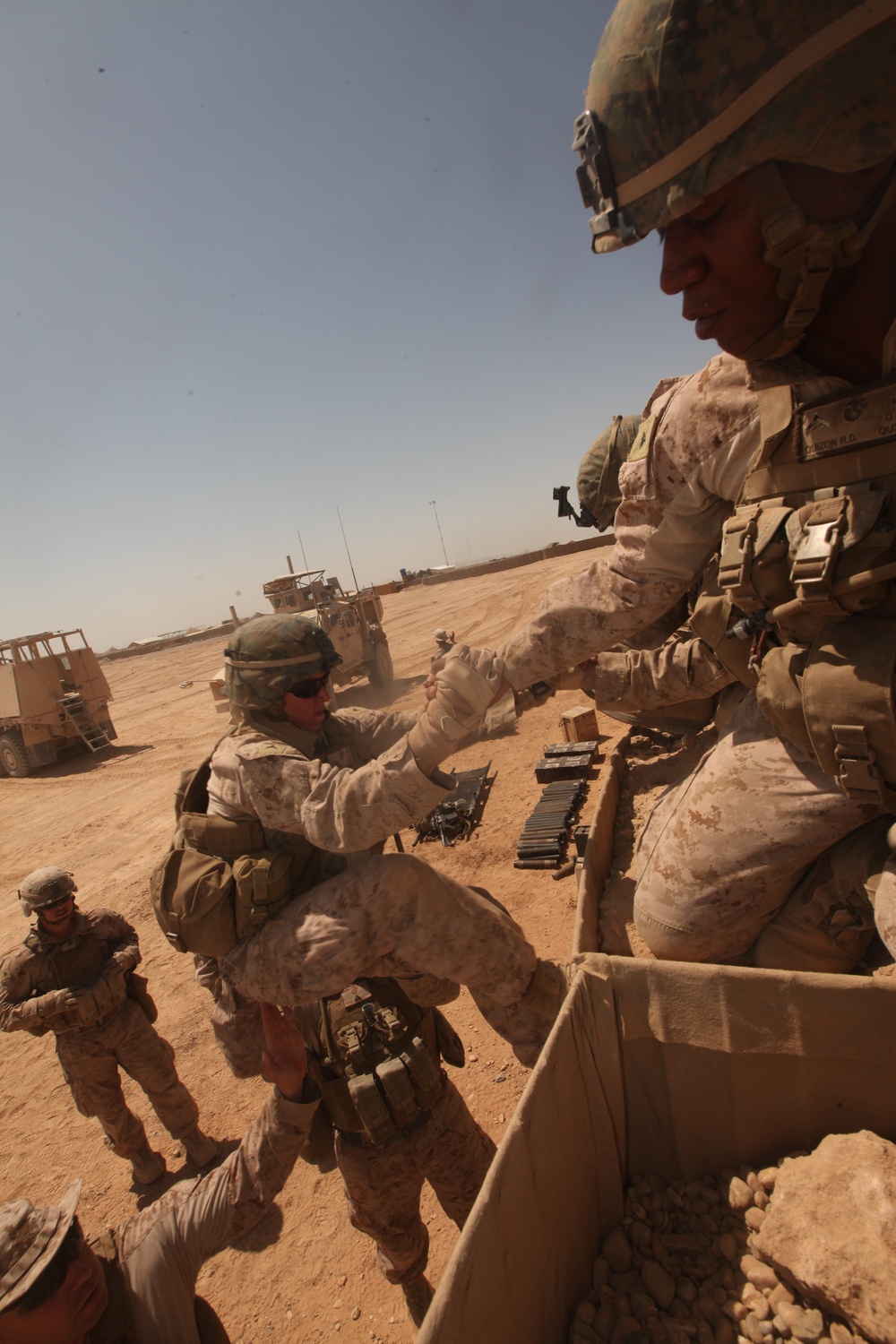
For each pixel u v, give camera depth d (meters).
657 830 2.39
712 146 1.16
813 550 1.46
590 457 3.33
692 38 1.10
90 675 14.40
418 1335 1.02
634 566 2.03
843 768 1.54
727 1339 1.44
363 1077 2.03
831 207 1.18
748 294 1.31
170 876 1.92
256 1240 3.12
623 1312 1.55
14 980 3.42
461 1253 1.14
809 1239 1.38
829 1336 1.35
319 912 1.80
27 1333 1.42
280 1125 1.85
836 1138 1.51
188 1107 3.59
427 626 21.27
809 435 1.51
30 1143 4.04
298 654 1.94
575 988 1.70
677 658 2.57
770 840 1.97
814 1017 1.58
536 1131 1.41
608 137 1.27
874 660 1.45
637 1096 1.81
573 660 2.10
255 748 1.91
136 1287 1.62
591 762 6.54
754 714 2.16
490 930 1.95
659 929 2.18
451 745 1.79
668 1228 1.71
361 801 1.77
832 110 1.09
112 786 11.67
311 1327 2.72
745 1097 1.71
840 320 1.38
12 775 13.76
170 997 5.00
